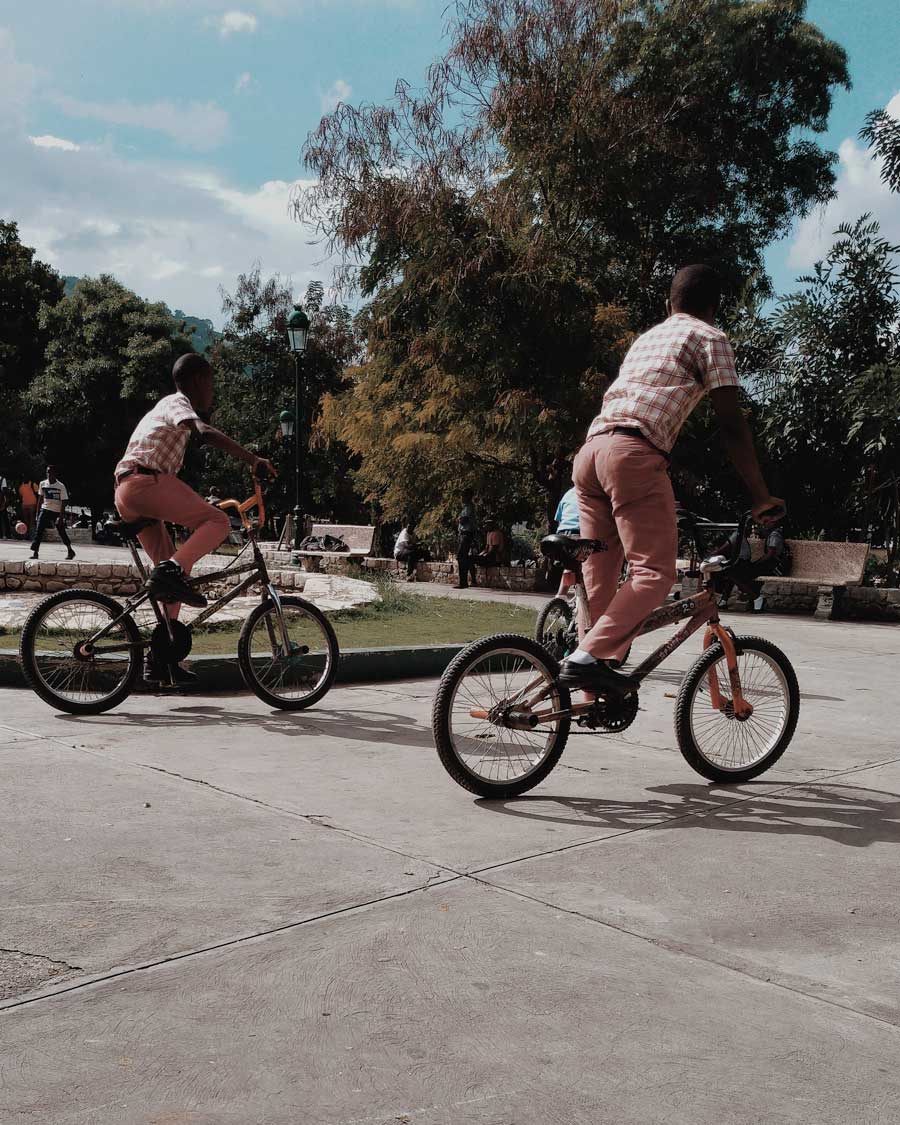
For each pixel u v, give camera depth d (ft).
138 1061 7.09
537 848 11.89
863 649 34.30
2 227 142.20
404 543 67.62
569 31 58.03
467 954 8.94
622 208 63.62
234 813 12.75
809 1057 7.44
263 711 19.39
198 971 8.44
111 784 13.83
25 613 25.99
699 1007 8.14
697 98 64.95
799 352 56.39
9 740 16.26
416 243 57.67
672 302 15.07
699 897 10.52
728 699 15.40
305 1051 7.29
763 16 67.82
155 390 129.39
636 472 14.03
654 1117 6.63
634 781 15.29
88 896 9.93
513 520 71.46
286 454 116.26
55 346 132.98
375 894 10.23
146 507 18.86
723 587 15.26
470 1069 7.13
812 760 17.07
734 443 14.23
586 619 15.33
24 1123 6.34
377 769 15.30
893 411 50.55
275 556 64.23
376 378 65.51
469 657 13.79
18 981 8.16
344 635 28.07
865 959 9.18
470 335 57.47
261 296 119.03
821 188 74.59
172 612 19.35
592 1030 7.72
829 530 61.16
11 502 114.62
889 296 55.21
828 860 11.81
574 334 57.06
